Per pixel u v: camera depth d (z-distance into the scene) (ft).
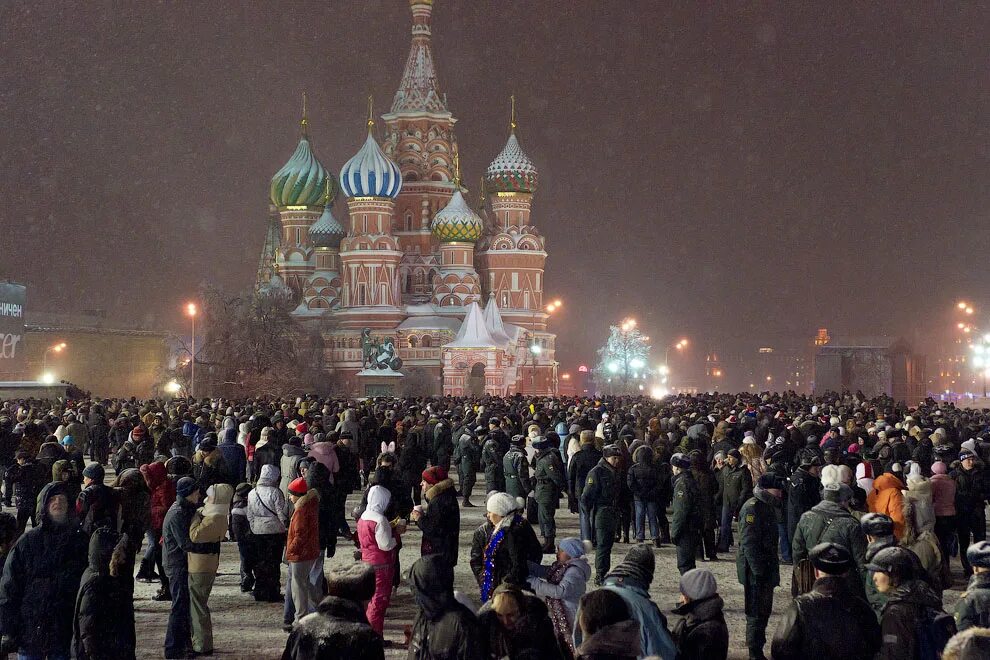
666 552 63.93
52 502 32.30
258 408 117.29
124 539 30.73
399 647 41.06
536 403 150.71
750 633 38.01
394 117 422.41
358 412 108.06
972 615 26.45
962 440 89.45
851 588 26.43
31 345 356.59
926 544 40.19
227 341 307.17
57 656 31.83
